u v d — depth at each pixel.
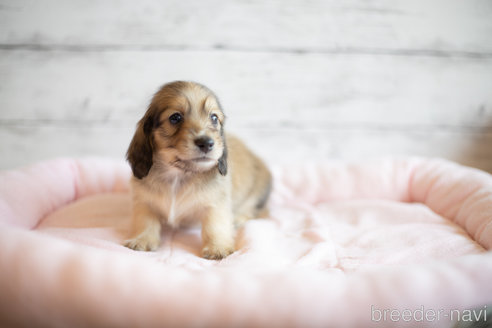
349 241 0.46
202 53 0.64
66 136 0.65
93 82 0.64
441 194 0.53
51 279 0.31
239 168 0.52
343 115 0.67
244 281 0.32
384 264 0.41
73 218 0.50
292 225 0.52
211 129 0.44
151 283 0.32
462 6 0.64
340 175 0.60
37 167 0.54
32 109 0.64
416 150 0.68
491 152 0.68
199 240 0.48
